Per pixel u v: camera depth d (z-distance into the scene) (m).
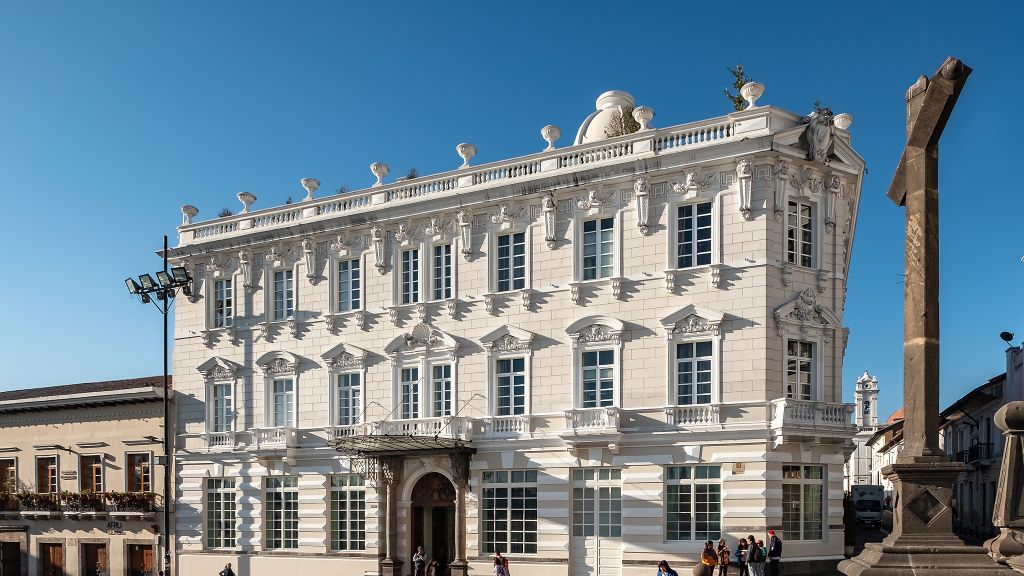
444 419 43.75
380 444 43.28
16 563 59.47
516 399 43.19
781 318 38.00
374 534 46.12
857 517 77.44
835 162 40.16
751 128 38.62
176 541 52.94
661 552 38.66
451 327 45.06
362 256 48.25
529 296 42.91
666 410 39.16
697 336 39.00
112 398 56.09
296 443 49.03
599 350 41.22
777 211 38.41
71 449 58.34
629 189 41.12
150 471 55.06
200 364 53.09
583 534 40.75
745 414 37.72
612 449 39.72
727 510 37.59
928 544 14.70
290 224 49.91
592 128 47.94
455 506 44.62
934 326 15.45
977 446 68.06
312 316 49.53
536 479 42.00
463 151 45.91
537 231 43.22
